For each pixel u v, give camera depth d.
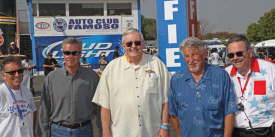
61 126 3.89
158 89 3.61
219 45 26.92
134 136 3.52
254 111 3.51
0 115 3.58
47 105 3.96
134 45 3.52
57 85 3.87
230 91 3.28
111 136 3.68
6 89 3.62
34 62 23.52
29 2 23.30
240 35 3.57
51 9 23.72
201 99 3.26
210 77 3.28
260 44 24.83
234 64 3.55
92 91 3.95
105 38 24.03
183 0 5.06
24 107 3.70
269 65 3.54
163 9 5.16
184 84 3.35
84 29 23.91
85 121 3.94
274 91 3.49
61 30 23.72
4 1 15.93
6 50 15.26
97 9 24.12
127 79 3.57
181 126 3.41
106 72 3.66
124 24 24.23
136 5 24.27
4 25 15.63
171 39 5.14
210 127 3.25
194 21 5.56
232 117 3.27
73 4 23.86
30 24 23.55
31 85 12.67
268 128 3.53
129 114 3.53
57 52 23.86
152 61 3.68
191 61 3.26
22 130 3.65
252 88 3.53
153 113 3.58
